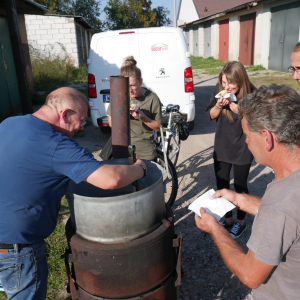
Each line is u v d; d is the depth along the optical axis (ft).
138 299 5.67
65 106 5.36
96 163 4.98
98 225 5.31
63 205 12.40
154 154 10.53
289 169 3.76
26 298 5.74
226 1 98.53
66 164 4.95
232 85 8.96
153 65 18.34
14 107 27.99
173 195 11.53
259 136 3.90
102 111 18.86
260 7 51.70
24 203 5.16
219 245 4.49
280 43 47.29
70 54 56.03
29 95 20.71
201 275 8.75
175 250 6.25
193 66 69.10
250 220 11.30
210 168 15.78
